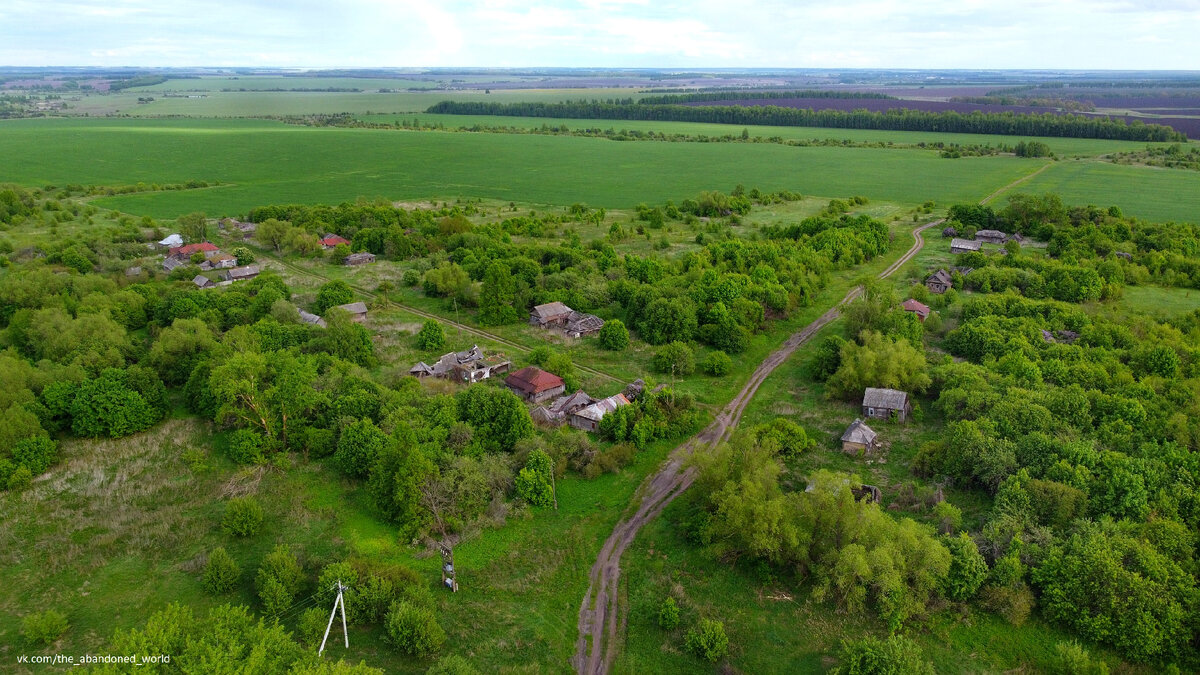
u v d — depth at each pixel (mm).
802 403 107062
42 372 98500
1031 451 81000
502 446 90375
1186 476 75188
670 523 79562
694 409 104062
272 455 89438
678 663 61688
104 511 79750
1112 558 63438
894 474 87500
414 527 75750
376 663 60219
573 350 126625
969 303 133125
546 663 61531
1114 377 99188
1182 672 58594
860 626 64250
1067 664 58438
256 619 64812
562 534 78000
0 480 82500
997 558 67562
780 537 69125
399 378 108375
